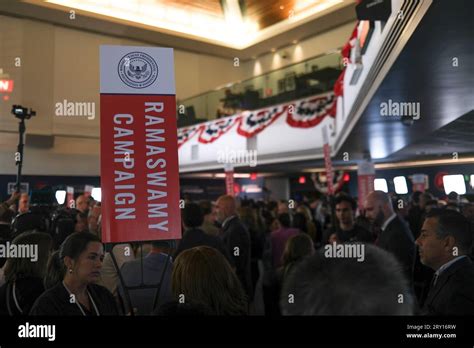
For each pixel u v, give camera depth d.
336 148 9.54
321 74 11.26
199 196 16.72
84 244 1.77
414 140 8.03
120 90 2.06
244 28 16.64
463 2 2.27
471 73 3.70
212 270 1.53
